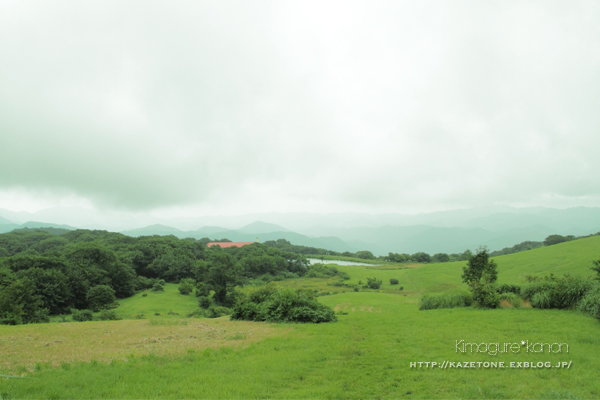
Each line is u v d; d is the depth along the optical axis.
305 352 13.48
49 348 14.57
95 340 16.77
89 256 90.75
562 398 8.12
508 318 20.56
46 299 66.56
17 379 9.17
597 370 10.28
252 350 13.87
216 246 193.12
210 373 10.41
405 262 195.75
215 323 24.00
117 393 8.38
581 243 76.62
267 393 8.72
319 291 94.12
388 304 40.25
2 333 18.88
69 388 8.60
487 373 10.57
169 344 15.49
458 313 24.27
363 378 10.21
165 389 8.78
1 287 52.69
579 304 21.56
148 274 116.81
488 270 34.06
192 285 100.94
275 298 25.36
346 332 18.48
